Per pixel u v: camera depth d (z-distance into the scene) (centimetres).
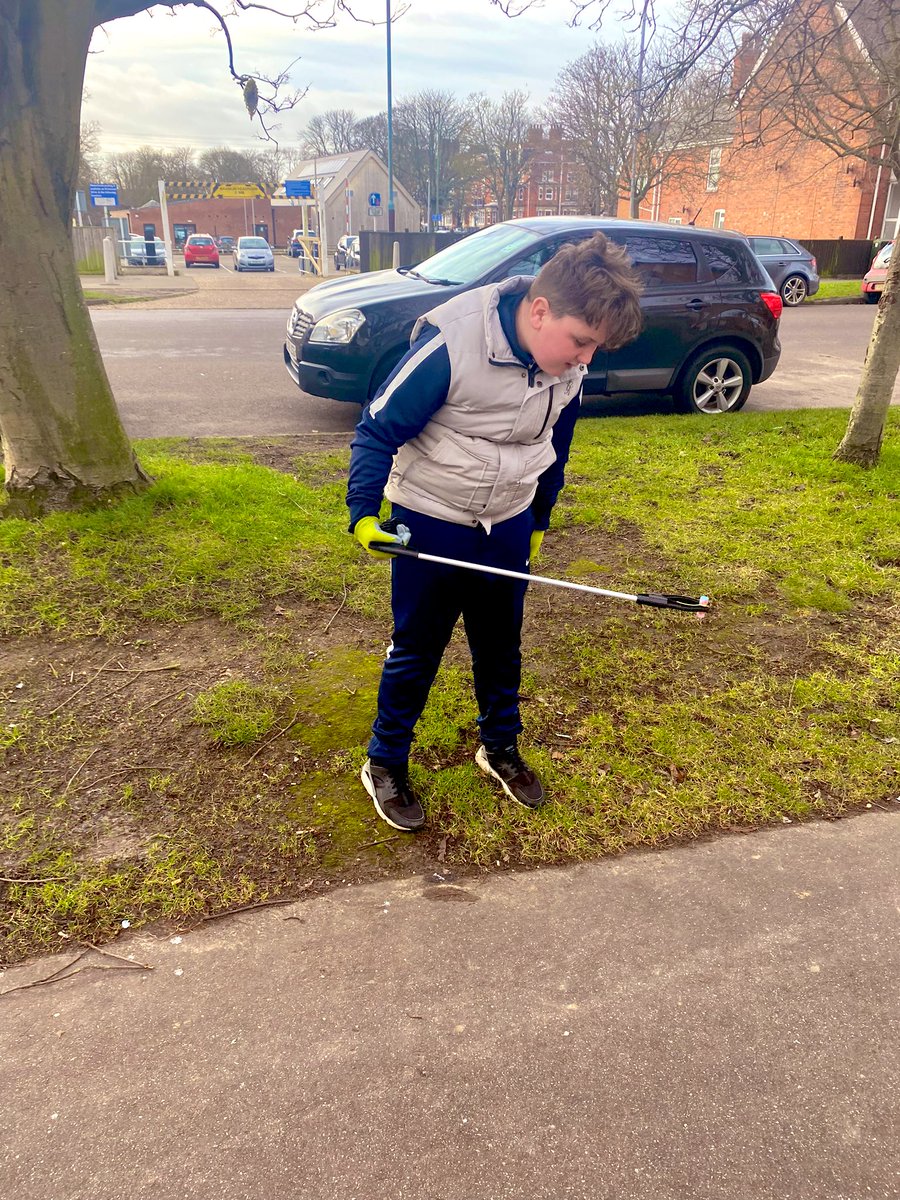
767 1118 183
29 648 353
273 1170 169
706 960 223
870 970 222
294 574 427
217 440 655
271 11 543
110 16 436
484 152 5159
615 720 326
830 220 2958
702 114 834
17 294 425
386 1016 204
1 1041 193
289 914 232
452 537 234
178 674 341
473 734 314
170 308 1719
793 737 317
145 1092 183
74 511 459
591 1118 182
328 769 290
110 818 263
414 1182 168
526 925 232
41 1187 164
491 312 207
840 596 429
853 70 801
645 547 488
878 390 602
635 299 196
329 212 4972
